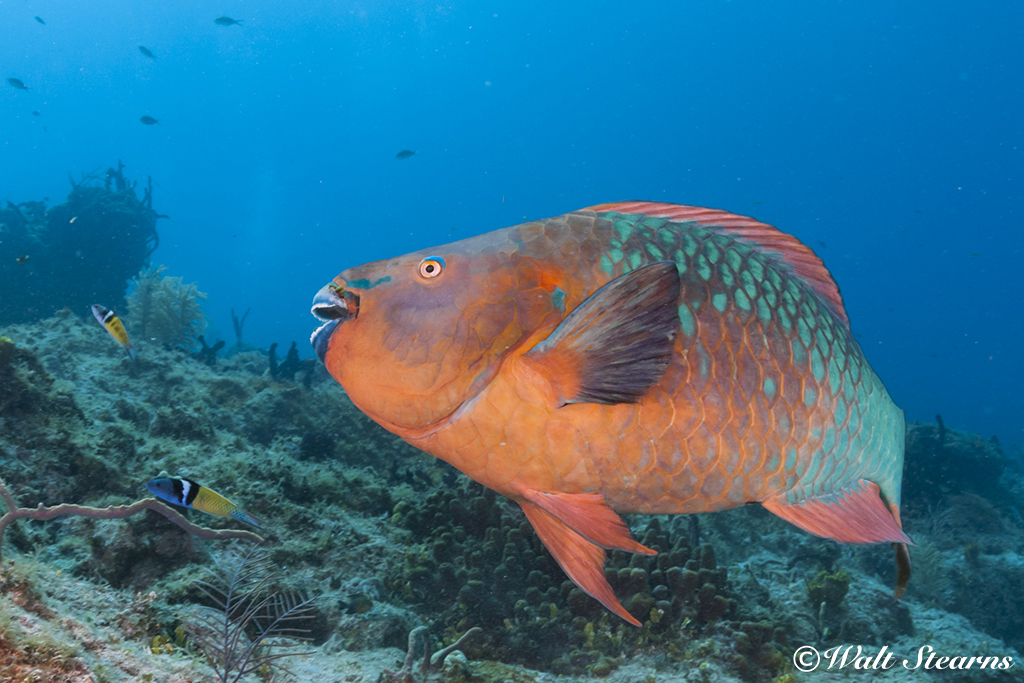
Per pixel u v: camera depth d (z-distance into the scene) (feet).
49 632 2.97
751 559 8.51
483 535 6.08
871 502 2.65
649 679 4.36
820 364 2.57
